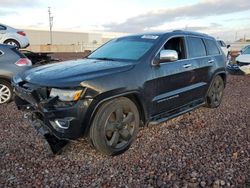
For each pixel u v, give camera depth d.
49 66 4.53
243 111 6.38
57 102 3.62
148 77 4.32
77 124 3.58
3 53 6.89
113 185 3.23
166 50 4.52
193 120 5.59
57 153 3.96
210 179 3.32
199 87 5.61
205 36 6.26
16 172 3.50
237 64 14.33
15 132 4.84
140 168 3.61
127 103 4.03
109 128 3.85
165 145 4.32
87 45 46.75
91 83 3.63
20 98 4.45
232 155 3.95
